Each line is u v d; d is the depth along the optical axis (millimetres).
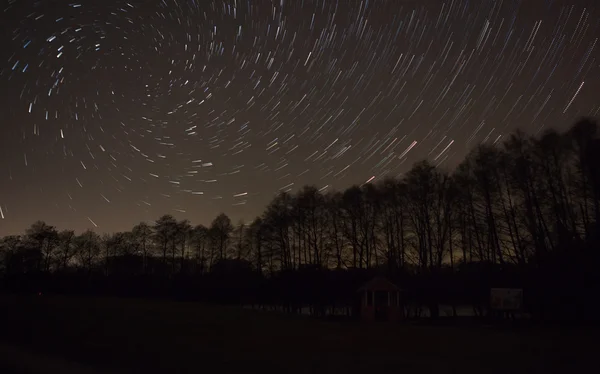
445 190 58625
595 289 37719
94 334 25984
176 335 26281
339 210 69438
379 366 17062
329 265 70750
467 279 53656
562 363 17797
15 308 41344
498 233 52688
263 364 17281
